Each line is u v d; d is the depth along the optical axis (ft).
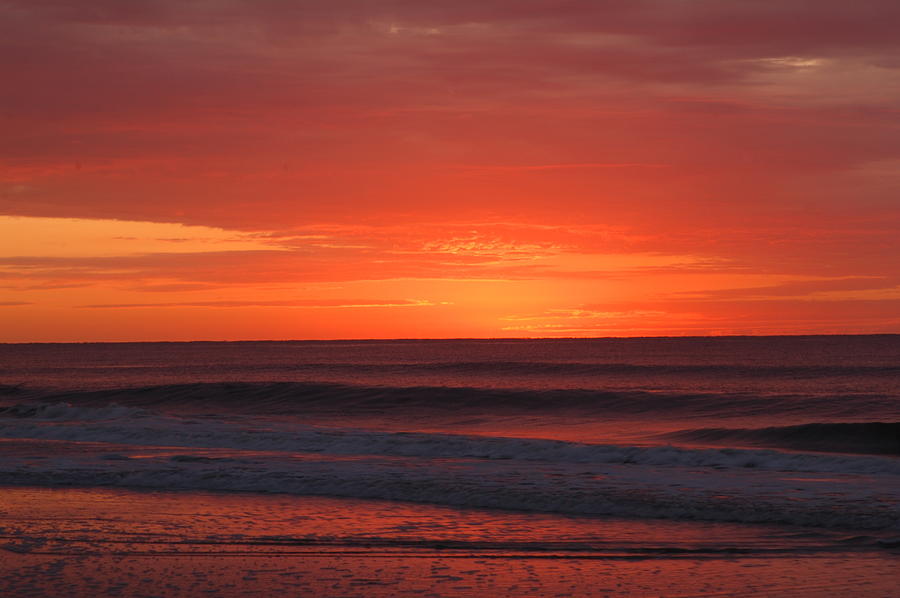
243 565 41.98
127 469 73.10
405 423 136.98
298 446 91.20
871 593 37.11
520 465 76.59
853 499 57.72
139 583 38.70
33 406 137.28
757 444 104.27
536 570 41.29
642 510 55.62
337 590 37.83
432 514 55.26
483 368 344.49
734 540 47.42
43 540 47.14
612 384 239.91
